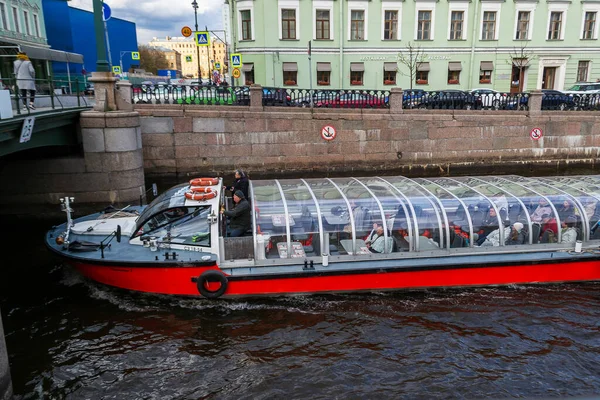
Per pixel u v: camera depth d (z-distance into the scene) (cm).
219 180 909
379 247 814
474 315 764
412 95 1969
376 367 640
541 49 2966
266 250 791
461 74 2950
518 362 648
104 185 1284
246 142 1781
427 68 2911
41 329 732
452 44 2903
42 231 1237
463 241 831
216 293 776
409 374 624
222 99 1805
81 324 747
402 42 2872
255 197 837
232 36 2933
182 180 1762
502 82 2980
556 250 850
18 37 2809
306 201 821
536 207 859
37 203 1273
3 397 498
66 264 956
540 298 813
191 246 797
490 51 2927
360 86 2912
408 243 822
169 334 720
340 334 718
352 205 821
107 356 668
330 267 789
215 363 653
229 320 755
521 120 1958
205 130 1744
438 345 688
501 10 2875
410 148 1906
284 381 613
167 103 1744
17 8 2803
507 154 1981
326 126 1823
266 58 2817
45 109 1147
